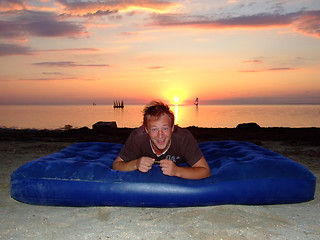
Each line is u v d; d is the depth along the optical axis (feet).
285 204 9.04
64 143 25.20
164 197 8.39
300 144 24.08
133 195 8.43
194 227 7.36
